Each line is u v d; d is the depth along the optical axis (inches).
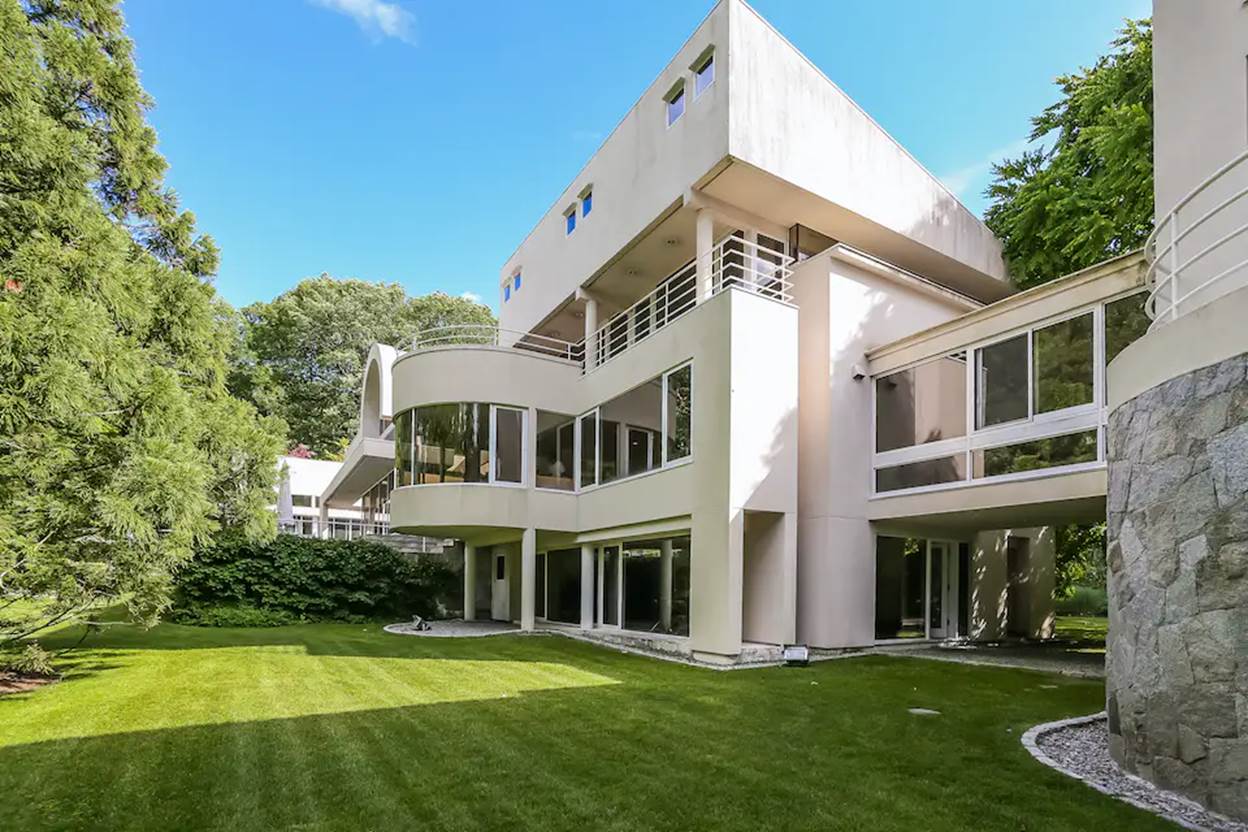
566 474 625.9
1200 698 174.2
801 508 493.7
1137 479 205.5
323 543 734.5
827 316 493.4
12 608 390.9
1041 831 156.6
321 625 660.7
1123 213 531.5
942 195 628.7
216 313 556.4
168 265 510.0
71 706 281.7
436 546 954.1
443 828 159.8
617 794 181.2
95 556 322.3
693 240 579.2
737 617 418.0
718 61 485.4
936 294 556.7
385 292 2009.1
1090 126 603.5
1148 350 203.6
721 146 471.8
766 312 457.1
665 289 650.8
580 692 319.6
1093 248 558.6
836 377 489.1
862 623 480.4
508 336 877.2
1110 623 220.1
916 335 467.5
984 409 422.3
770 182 498.0
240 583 676.1
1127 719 203.3
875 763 207.9
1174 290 224.4
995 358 418.3
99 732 241.8
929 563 539.2
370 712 274.4
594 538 580.1
